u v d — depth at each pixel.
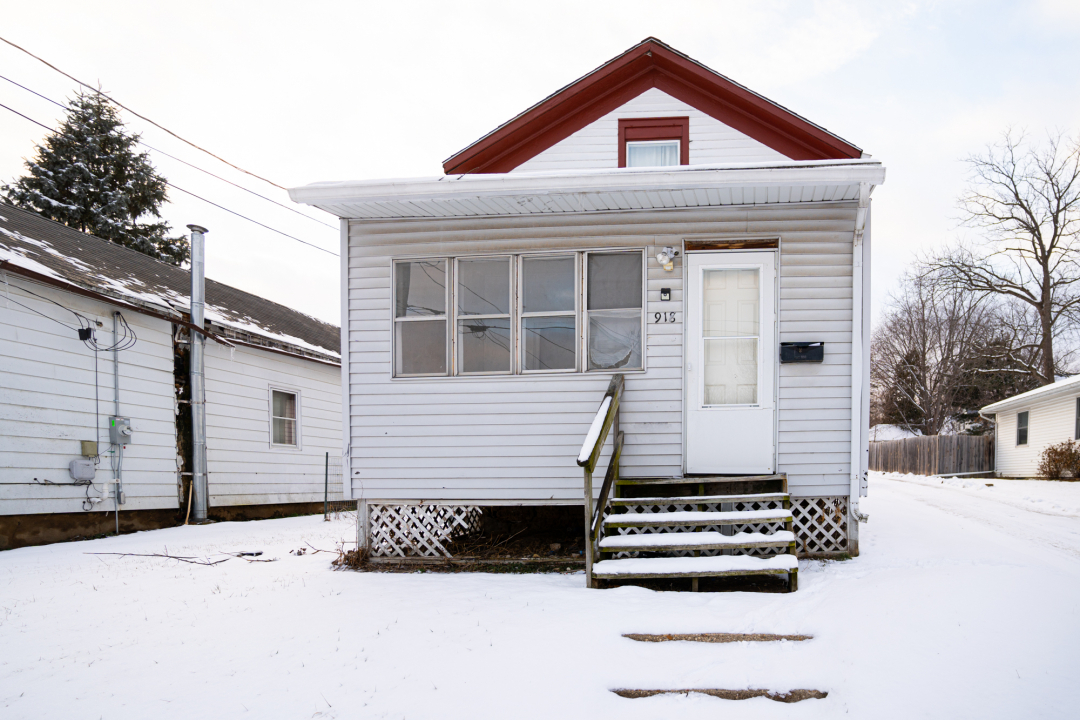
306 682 3.53
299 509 14.00
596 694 3.37
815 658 3.66
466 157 8.75
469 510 7.48
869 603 4.34
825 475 6.21
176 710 3.25
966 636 3.73
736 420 6.42
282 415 13.71
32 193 24.75
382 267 6.95
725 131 8.54
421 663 3.73
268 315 15.41
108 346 9.66
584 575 5.89
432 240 6.90
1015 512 10.26
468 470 6.66
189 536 9.38
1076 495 13.26
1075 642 3.64
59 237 11.53
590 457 5.11
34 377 8.52
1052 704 3.08
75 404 9.09
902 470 27.73
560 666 3.64
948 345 34.16
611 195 6.16
